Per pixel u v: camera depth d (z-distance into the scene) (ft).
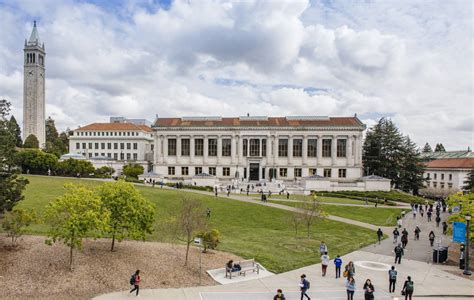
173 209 179.11
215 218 171.73
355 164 361.71
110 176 336.70
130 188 103.65
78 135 501.56
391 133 384.68
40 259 95.25
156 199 200.34
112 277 90.17
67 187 97.71
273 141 371.76
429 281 97.35
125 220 99.60
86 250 103.04
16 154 116.47
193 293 83.87
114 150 497.46
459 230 112.98
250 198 234.17
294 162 370.53
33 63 535.60
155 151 385.09
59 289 83.20
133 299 79.10
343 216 194.18
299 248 126.52
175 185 290.15
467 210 122.11
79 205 89.35
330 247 130.93
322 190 295.28
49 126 610.65
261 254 116.06
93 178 314.35
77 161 329.93
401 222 173.47
